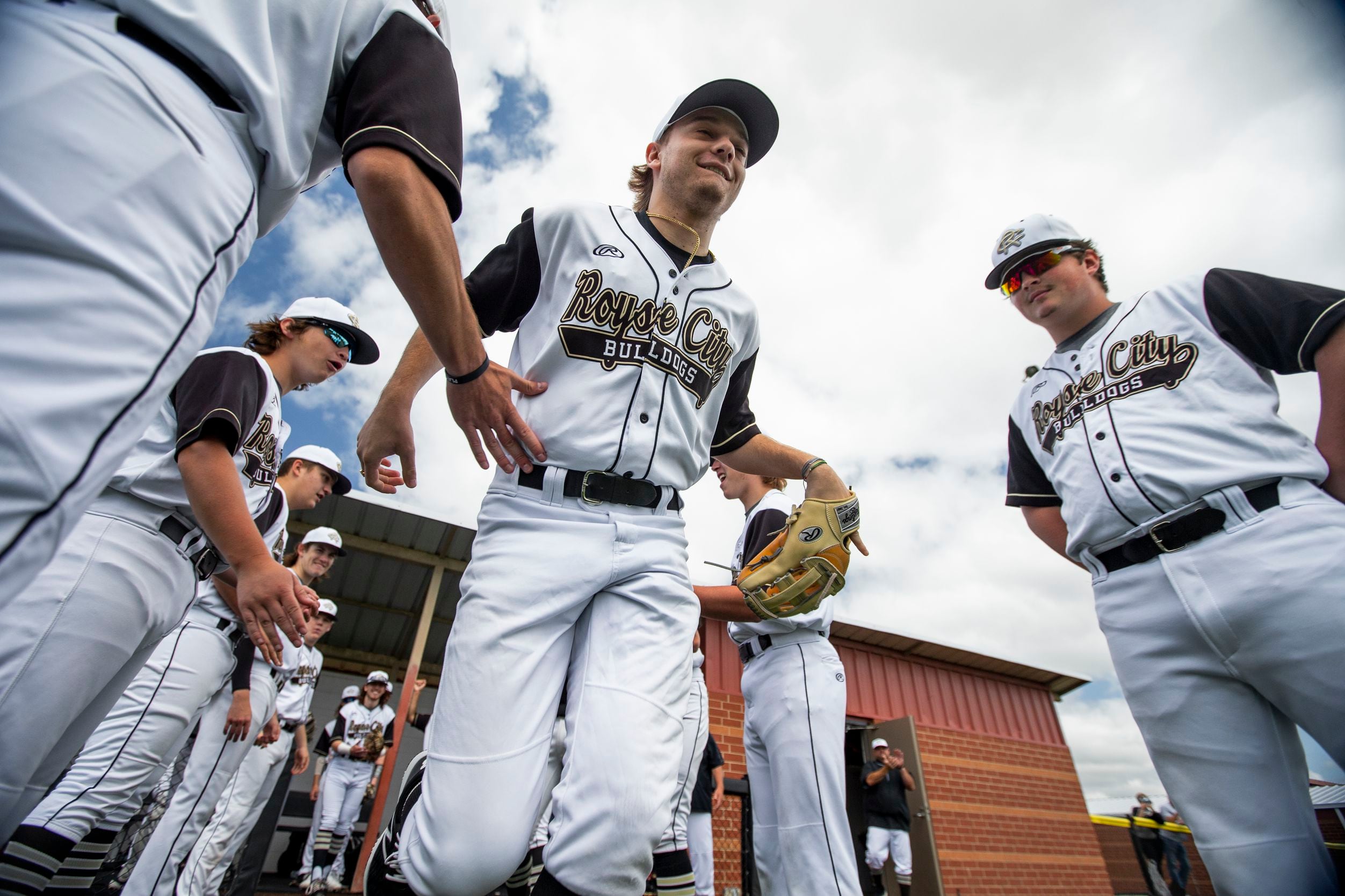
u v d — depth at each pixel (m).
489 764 1.08
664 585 1.31
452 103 0.97
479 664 1.15
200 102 0.66
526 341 1.49
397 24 0.93
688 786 2.69
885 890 7.84
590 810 1.06
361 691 6.80
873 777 7.97
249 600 1.50
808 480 1.75
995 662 10.47
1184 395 1.68
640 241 1.53
